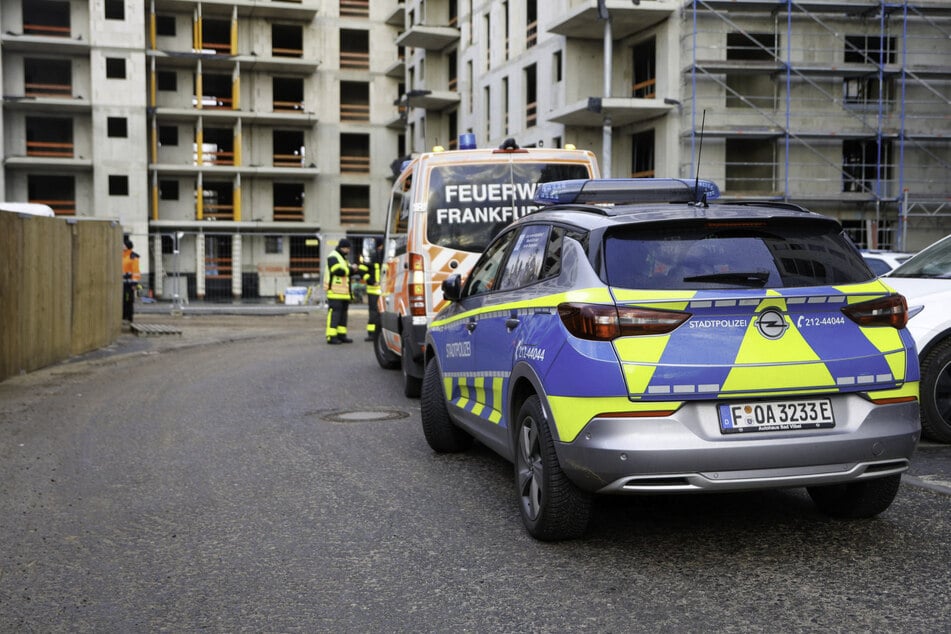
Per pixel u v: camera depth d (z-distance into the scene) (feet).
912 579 13.08
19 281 39.06
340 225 174.40
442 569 13.96
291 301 105.29
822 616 11.80
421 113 159.53
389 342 38.96
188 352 51.21
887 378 13.75
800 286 13.73
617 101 95.14
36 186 157.07
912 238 99.76
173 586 13.37
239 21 166.71
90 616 12.23
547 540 15.21
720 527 15.88
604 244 14.24
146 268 112.47
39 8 154.40
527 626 11.67
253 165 168.25
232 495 18.67
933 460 20.58
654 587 12.99
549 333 14.57
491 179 30.12
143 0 153.79
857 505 15.62
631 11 95.66
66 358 45.93
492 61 131.85
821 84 97.86
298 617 12.11
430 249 29.63
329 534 15.90
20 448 23.62
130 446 23.82
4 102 147.95
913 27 98.32
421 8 155.84
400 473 20.56
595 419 13.38
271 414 28.94
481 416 18.63
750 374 13.28
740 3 94.07
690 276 13.69
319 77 172.24
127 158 153.48
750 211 14.75
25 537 15.85
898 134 97.71
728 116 96.32
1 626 11.90
